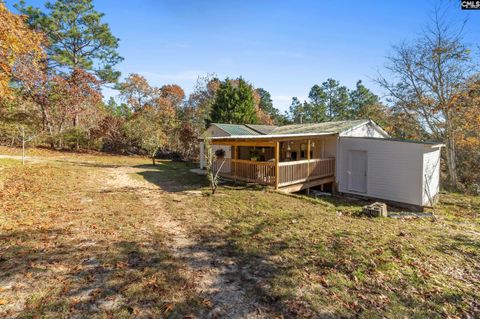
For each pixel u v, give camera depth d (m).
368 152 12.14
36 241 4.73
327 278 3.82
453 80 17.03
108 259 4.18
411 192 10.77
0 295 3.13
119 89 28.84
